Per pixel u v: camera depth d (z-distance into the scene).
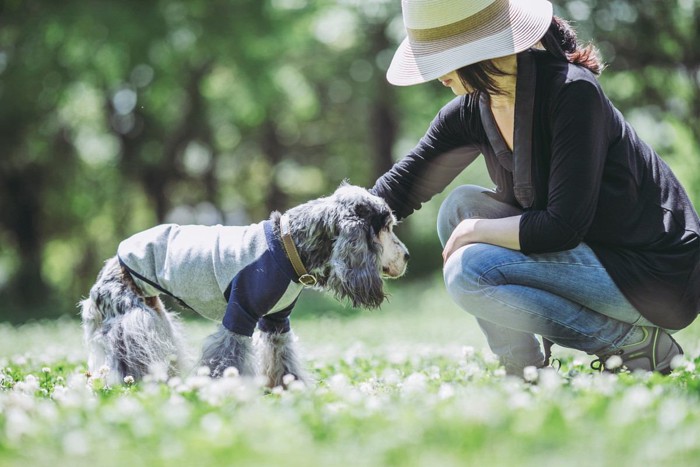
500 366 4.38
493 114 4.09
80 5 17.03
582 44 4.19
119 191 23.44
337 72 24.23
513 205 4.30
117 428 2.69
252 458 2.28
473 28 3.91
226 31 17.98
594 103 3.77
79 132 23.00
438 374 4.35
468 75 3.88
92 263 26.20
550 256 3.94
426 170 4.55
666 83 16.62
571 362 5.02
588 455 2.21
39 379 4.71
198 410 2.94
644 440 2.32
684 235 3.86
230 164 27.00
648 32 16.27
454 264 4.07
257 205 28.53
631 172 3.88
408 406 2.90
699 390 3.15
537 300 3.95
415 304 17.27
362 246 4.29
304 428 2.62
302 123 26.66
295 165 27.62
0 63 18.16
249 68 18.75
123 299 4.34
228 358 4.04
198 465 2.25
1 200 20.97
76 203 23.34
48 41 17.66
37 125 19.69
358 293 4.27
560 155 3.78
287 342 4.58
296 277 4.23
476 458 2.20
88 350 4.48
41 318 16.25
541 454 2.23
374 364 5.45
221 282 4.18
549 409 2.61
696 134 16.22
